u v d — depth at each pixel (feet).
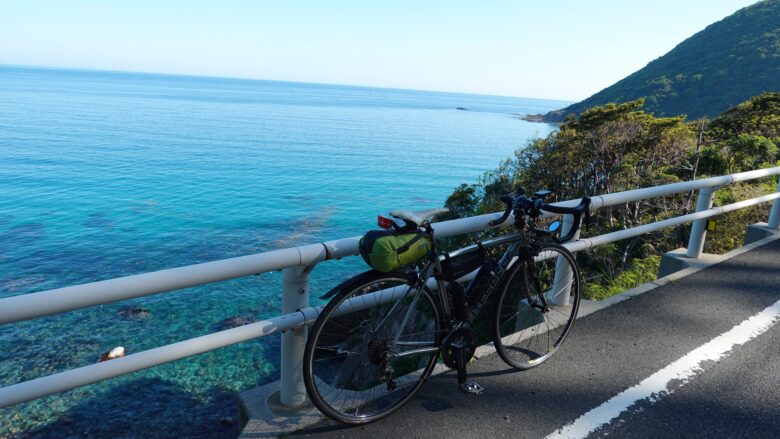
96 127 452.76
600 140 100.78
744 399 9.36
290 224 162.20
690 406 9.06
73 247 124.06
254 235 145.38
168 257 120.16
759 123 115.65
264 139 458.09
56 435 42.93
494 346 10.73
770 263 17.63
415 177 289.53
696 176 79.92
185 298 85.81
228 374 56.13
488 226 9.46
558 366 10.37
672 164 89.61
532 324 12.42
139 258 117.91
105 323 74.49
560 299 13.00
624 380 9.89
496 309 9.67
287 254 7.23
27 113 528.63
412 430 8.05
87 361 63.10
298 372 8.23
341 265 109.91
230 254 124.98
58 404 47.42
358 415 8.07
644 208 82.17
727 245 29.81
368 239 7.27
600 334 11.93
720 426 8.50
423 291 8.31
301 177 269.03
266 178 260.01
